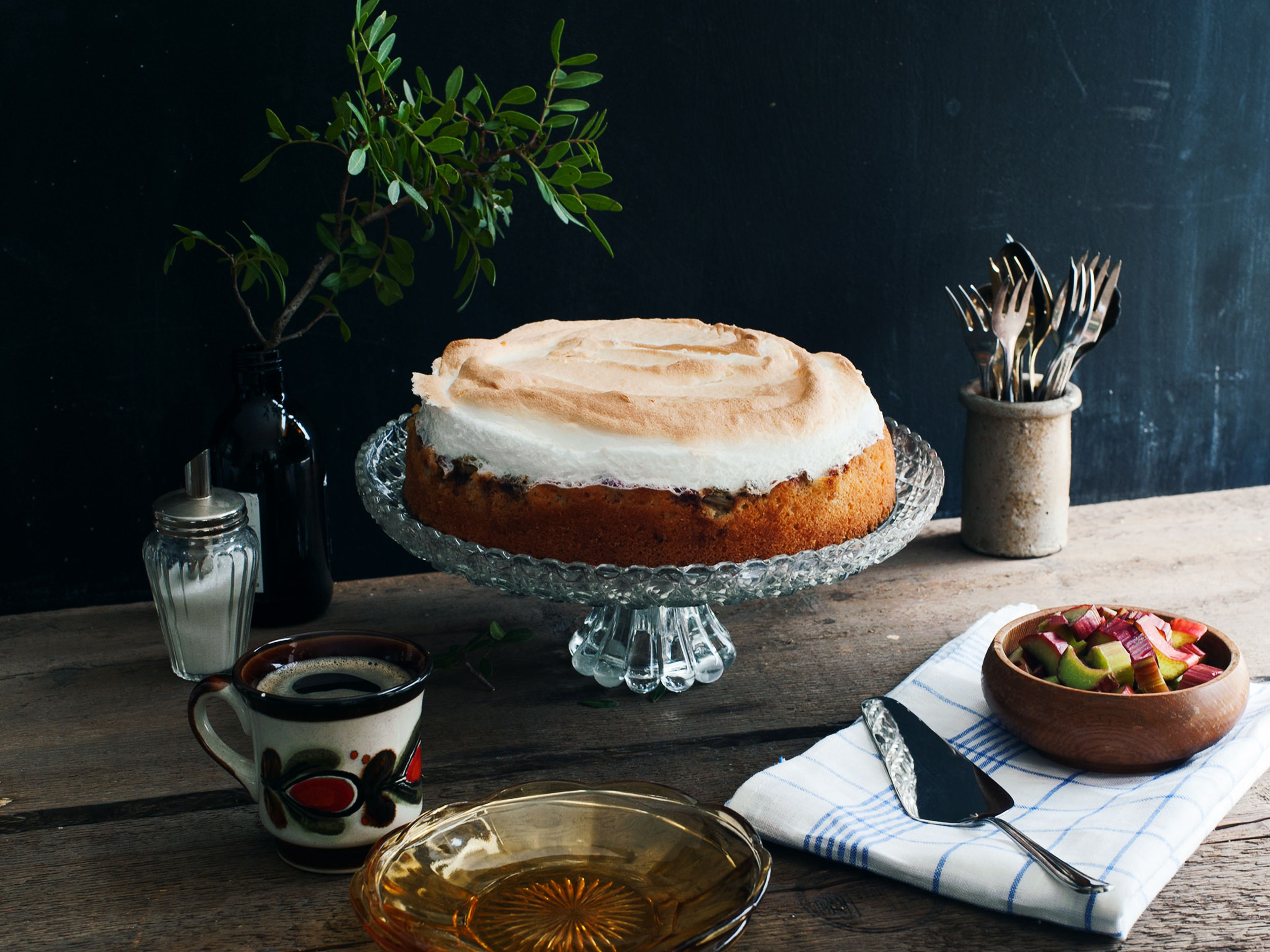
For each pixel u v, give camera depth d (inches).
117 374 44.1
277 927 22.7
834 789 25.6
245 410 35.5
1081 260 46.8
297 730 22.6
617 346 34.7
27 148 40.9
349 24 42.4
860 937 22.1
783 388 31.6
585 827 23.5
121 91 41.2
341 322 38.6
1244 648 33.9
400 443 38.9
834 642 35.5
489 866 22.6
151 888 23.9
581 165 36.2
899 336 51.3
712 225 47.8
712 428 29.0
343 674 24.4
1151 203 52.3
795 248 48.9
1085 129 50.6
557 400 29.6
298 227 44.0
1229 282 54.4
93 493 45.3
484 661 32.9
